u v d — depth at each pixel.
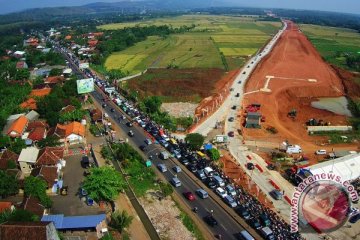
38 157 102.88
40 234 63.72
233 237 75.62
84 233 75.12
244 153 113.75
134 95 171.75
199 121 140.75
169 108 160.38
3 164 101.56
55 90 165.38
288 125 138.62
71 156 112.38
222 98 169.12
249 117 135.62
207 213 83.94
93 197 84.44
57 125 125.56
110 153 113.75
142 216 83.44
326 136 128.38
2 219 74.12
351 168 97.19
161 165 103.25
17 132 123.31
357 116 154.75
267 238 74.12
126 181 96.88
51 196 90.50
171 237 76.00
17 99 162.62
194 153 111.75
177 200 89.44
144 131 132.38
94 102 168.75
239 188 92.62
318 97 182.25
